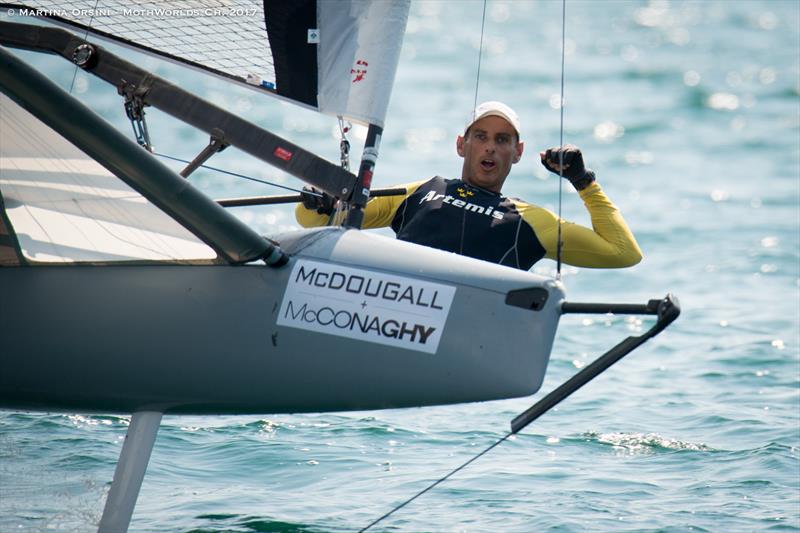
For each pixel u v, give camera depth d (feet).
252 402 43.04
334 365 41.55
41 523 43.88
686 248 107.86
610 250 48.60
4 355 44.80
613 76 224.94
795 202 127.24
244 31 47.91
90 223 43.06
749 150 158.81
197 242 42.39
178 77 212.84
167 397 43.70
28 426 56.75
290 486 51.29
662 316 37.63
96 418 58.75
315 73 45.93
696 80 218.38
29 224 43.80
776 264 101.91
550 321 39.70
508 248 48.19
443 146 160.04
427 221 49.49
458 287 40.75
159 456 54.65
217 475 52.47
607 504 49.24
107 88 192.34
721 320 85.35
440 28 303.07
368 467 54.19
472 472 53.67
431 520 47.11
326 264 42.16
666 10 339.57
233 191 126.41
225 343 42.50
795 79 217.36
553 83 217.56
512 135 50.72
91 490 47.73
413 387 40.91
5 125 41.22
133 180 39.88
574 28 304.09
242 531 45.37
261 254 41.73
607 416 63.72
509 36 287.07
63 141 40.73
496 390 40.04
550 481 52.54
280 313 41.98
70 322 43.96
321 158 44.47
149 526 45.70
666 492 50.98
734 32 289.12
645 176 142.10
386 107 45.70
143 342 43.27
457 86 214.28
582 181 48.93
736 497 50.14
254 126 44.91
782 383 70.13
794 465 54.39
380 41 45.19
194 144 151.64
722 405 65.51
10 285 44.68
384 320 41.14
